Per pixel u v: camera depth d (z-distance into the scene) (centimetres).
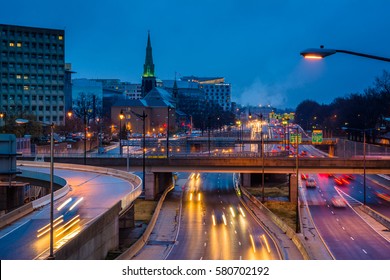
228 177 16550
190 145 19088
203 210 10556
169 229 8619
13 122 16538
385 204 11562
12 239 4484
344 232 8519
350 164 11706
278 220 9031
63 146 18175
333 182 15425
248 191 12900
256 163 11844
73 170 10181
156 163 11900
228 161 11881
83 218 5419
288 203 11450
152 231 8438
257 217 9762
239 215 10025
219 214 10119
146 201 11350
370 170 11694
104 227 5531
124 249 6341
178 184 14875
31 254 3972
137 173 15338
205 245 7338
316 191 13588
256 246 7262
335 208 10994
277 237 7969
